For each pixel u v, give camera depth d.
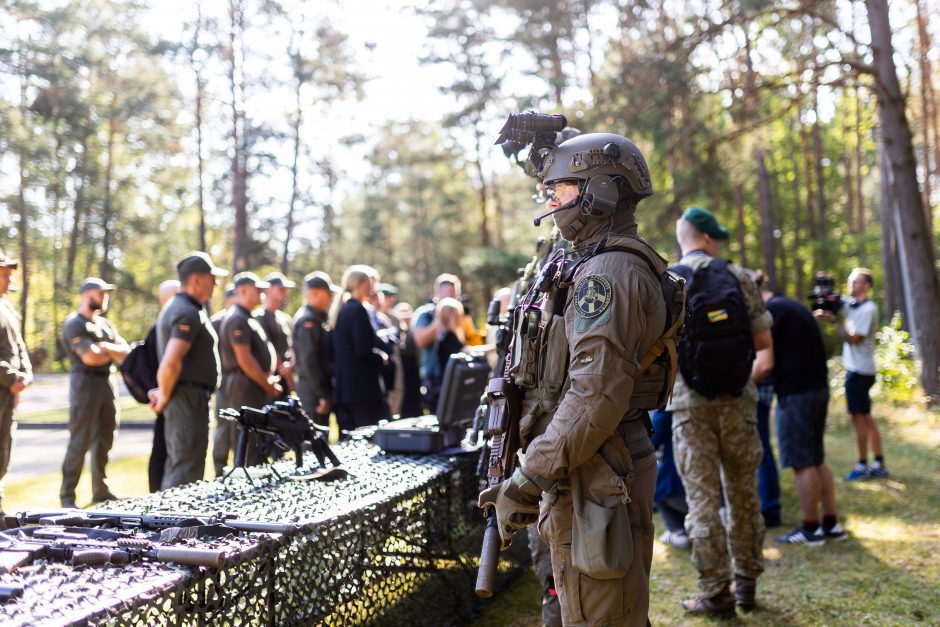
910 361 10.98
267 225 30.91
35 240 30.52
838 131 33.00
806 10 10.07
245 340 5.47
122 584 1.81
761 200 23.69
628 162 2.14
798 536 4.80
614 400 1.88
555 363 2.09
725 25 10.59
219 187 31.56
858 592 3.93
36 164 27.75
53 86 27.48
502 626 3.59
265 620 2.23
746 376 3.49
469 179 38.56
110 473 7.36
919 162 26.20
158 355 4.63
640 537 2.08
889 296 21.05
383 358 6.04
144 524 2.37
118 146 33.34
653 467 2.16
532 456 1.96
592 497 2.02
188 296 4.55
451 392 3.86
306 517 2.49
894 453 7.58
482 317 28.30
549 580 3.03
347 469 3.45
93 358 5.92
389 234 47.78
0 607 1.63
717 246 3.81
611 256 2.02
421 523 3.36
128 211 32.06
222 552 2.00
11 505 5.91
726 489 3.72
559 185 2.18
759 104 11.61
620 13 18.20
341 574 2.68
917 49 20.36
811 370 4.73
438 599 3.44
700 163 12.02
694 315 3.47
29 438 10.52
